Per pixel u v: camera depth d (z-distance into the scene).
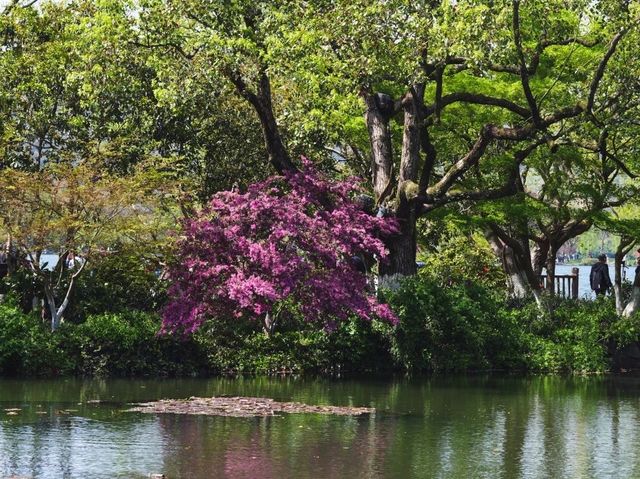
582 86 28.25
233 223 23.67
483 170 30.22
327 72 25.47
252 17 25.80
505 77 29.33
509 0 23.03
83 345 23.80
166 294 27.22
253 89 26.53
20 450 14.44
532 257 37.28
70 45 29.06
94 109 30.42
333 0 24.23
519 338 26.92
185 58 25.97
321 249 23.23
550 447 15.52
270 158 27.25
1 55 30.81
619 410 19.55
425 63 24.81
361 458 14.41
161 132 31.28
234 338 25.11
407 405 19.88
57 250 24.81
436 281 27.34
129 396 20.19
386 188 27.70
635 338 27.98
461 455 14.79
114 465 13.54
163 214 26.25
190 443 15.23
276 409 18.83
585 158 30.44
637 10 22.69
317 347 25.09
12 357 23.23
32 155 30.72
